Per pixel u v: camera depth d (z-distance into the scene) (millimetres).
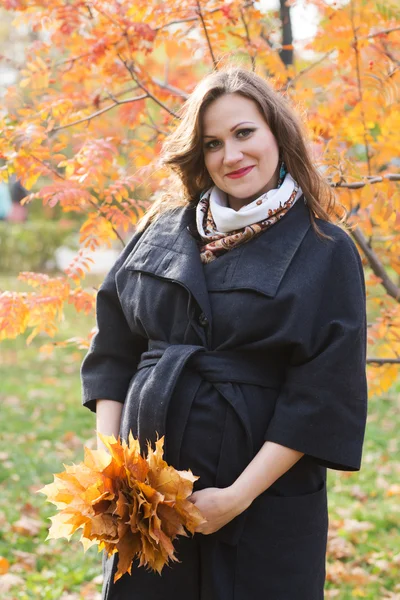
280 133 1987
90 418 6273
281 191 1942
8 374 7828
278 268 1885
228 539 1876
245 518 1895
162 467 1739
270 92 1993
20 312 2689
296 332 1838
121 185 2773
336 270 1908
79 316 10430
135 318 2045
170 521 1729
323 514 1998
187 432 1878
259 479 1819
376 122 3049
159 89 3217
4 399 6801
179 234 2057
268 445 1844
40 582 3496
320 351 1870
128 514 1747
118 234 2826
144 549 1717
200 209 2049
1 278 13188
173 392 1892
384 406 6633
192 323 1921
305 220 1962
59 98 3068
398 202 2613
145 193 3215
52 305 2736
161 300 1985
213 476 1866
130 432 1934
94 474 1757
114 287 2156
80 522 1732
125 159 3326
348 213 2840
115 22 2830
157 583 1933
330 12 2979
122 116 3215
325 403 1831
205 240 2016
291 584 1920
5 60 3379
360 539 4012
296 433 1823
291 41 3541
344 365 1845
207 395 1884
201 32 3002
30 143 2633
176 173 2146
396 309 2936
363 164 3027
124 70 3045
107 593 1985
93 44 2918
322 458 1838
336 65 3143
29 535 3961
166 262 2008
